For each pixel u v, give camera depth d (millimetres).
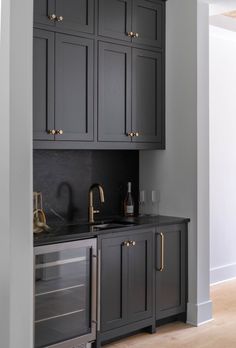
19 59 2881
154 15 4234
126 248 3748
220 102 5500
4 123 2891
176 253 4141
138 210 4574
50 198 3963
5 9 2854
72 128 3646
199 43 4145
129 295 3781
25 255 2939
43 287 3268
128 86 4031
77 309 3477
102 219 4277
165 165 4375
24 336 2938
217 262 5555
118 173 4441
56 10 3520
